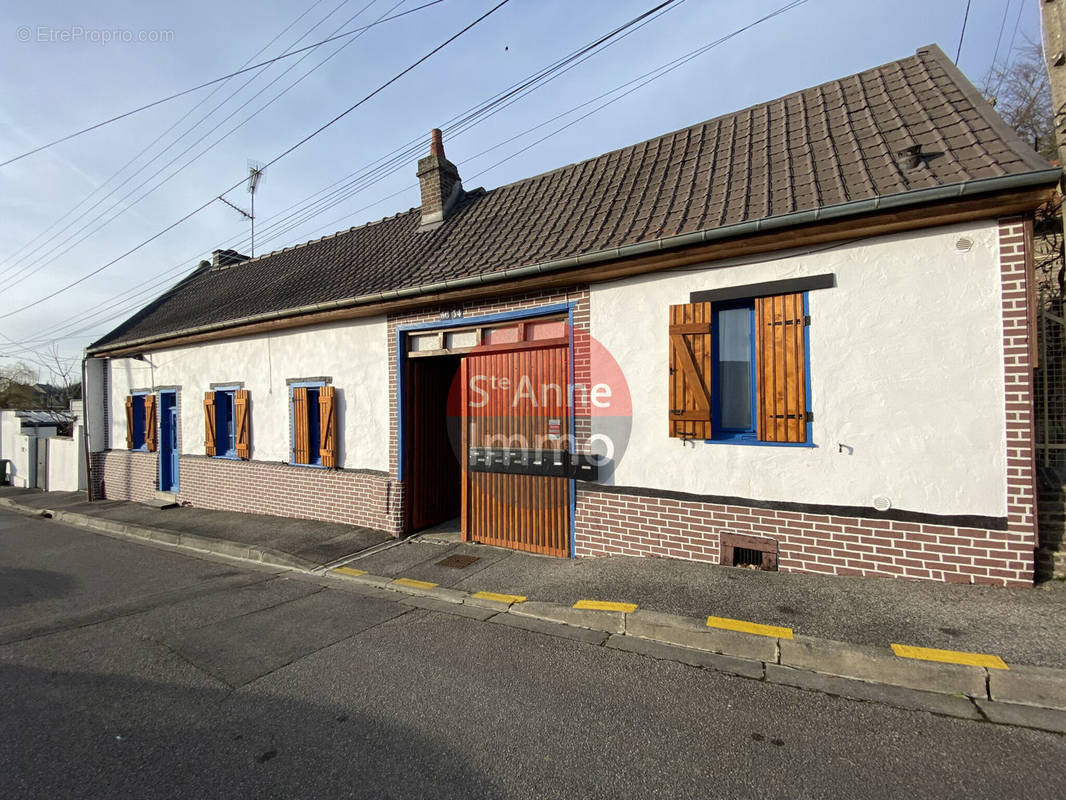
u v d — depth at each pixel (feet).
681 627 13.25
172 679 12.23
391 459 25.20
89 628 15.71
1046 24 15.29
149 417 39.99
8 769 8.96
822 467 15.43
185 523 30.53
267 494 30.83
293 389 29.40
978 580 13.73
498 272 20.20
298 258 39.93
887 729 9.41
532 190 27.25
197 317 37.27
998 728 9.32
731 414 17.34
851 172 15.99
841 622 12.56
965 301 13.82
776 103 22.56
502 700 10.87
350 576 20.20
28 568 23.58
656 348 18.15
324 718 10.41
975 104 16.53
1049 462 17.51
